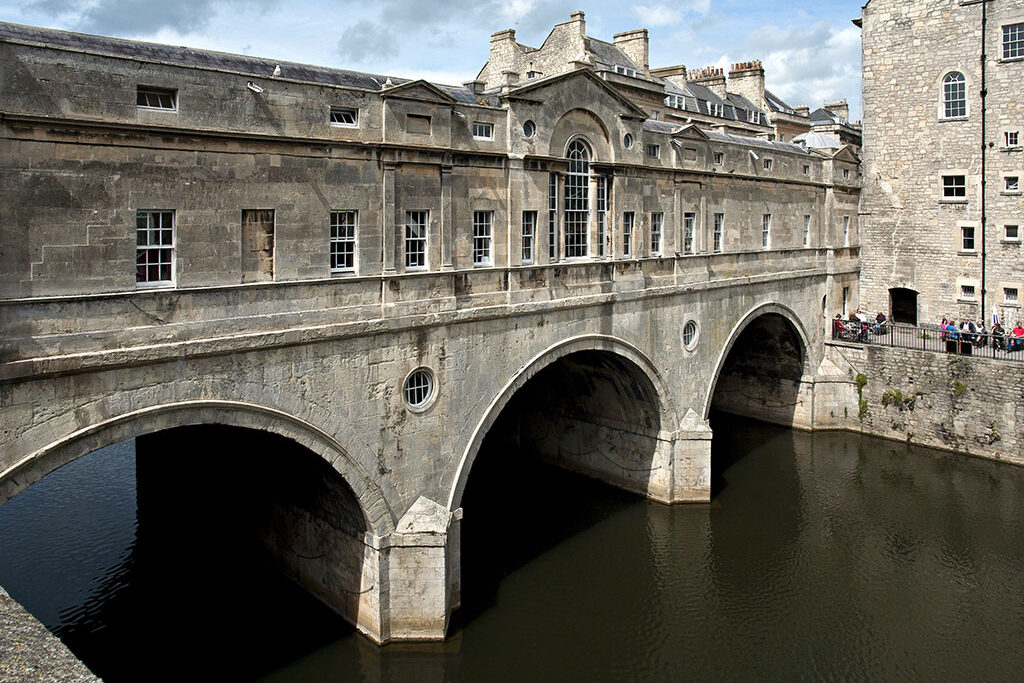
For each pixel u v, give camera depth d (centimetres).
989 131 3566
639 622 2059
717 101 5747
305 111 1636
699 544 2522
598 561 2406
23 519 2703
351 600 1975
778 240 3394
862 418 3616
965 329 3594
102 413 1378
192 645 1917
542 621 2058
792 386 3759
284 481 2123
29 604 2100
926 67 3731
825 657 1909
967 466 3181
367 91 1739
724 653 1923
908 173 3828
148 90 1427
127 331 1399
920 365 3416
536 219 2189
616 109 2445
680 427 2825
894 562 2394
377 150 1766
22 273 1296
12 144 1270
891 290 3956
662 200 2681
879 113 3903
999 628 2033
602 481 3072
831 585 2258
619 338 2505
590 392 3009
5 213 1270
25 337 1285
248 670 1819
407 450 1886
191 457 2477
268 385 1602
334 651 1898
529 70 4772
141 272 1456
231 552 2447
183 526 2586
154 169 1434
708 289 2922
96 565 2348
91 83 1342
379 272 1802
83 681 773
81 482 3095
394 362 1831
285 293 1622
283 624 2019
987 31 3531
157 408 1439
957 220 3697
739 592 2217
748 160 3153
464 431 2017
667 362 2748
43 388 1312
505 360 2109
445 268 1923
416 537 1872
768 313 3394
